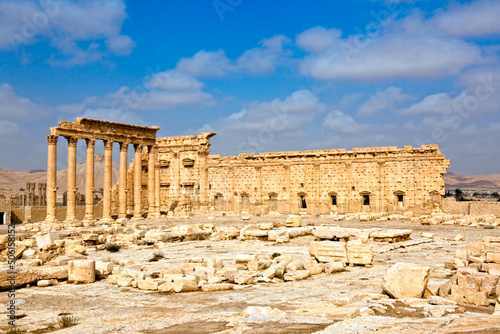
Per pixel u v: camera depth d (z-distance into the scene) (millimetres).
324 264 33062
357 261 34750
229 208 102938
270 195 100625
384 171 90875
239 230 58969
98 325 18953
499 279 23156
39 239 41531
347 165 93812
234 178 103125
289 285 28297
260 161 101125
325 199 95562
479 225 65375
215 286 26984
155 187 93062
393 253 42344
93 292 26594
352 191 93375
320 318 17969
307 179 97375
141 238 54656
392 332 15031
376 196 91125
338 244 34969
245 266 34531
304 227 62406
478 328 13758
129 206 101438
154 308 22500
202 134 103438
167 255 43844
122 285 28219
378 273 31672
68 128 75688
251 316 18953
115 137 83188
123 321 19609
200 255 43438
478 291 21797
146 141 89562
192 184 103688
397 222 73000
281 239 51469
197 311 21422
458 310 18484
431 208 86875
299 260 35500
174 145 105812
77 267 29234
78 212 91500
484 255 34094
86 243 50594
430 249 45062
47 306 23156
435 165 87125
